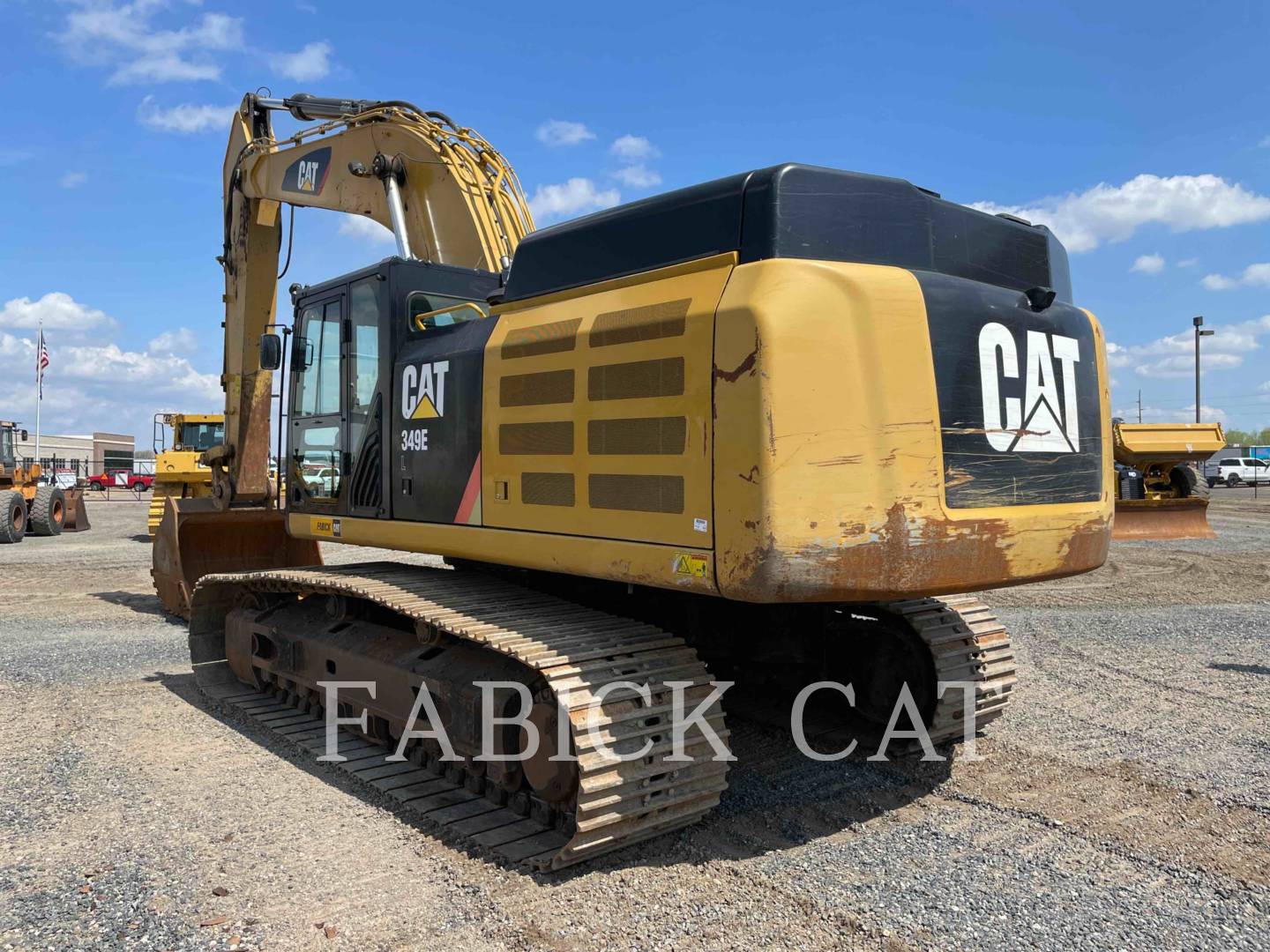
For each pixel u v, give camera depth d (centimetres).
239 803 417
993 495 362
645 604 459
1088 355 414
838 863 358
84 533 1973
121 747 499
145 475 4556
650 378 354
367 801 420
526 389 410
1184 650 755
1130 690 625
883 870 352
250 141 823
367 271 517
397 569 527
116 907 317
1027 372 380
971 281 376
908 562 335
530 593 455
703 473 332
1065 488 392
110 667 686
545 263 433
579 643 375
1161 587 1116
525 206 667
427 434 469
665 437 347
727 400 323
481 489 433
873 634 507
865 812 412
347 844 372
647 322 357
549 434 398
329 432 554
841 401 324
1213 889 339
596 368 376
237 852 364
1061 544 385
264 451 846
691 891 332
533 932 302
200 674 643
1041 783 450
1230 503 2809
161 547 855
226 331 872
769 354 313
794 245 341
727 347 325
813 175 351
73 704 584
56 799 419
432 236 657
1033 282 418
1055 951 293
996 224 404
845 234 354
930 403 343
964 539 348
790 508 312
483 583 479
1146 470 1727
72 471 4306
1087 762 480
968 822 402
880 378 332
